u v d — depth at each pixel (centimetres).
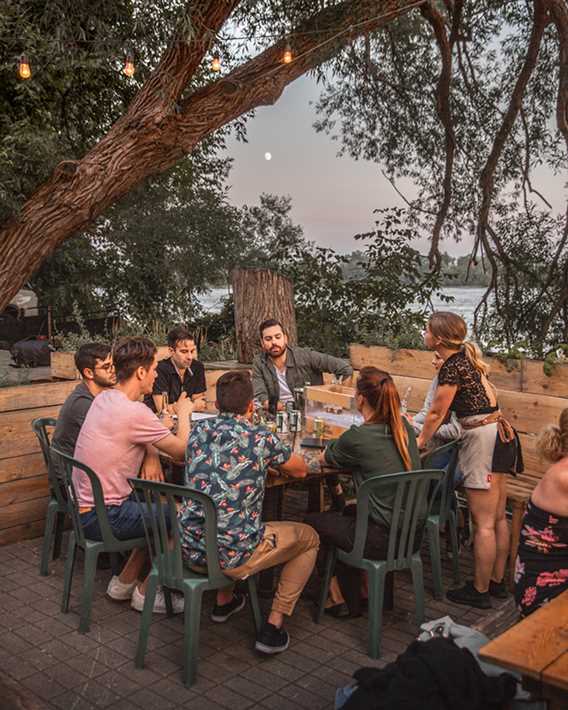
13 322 1120
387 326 841
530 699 186
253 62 707
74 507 370
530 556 278
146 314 1549
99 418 362
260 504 327
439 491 404
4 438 480
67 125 973
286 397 535
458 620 377
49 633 359
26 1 716
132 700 298
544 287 1045
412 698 200
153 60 864
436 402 388
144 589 384
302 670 325
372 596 339
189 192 1552
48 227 677
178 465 391
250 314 765
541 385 476
